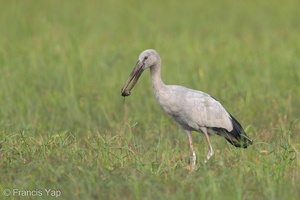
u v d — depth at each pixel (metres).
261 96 27.91
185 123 20.89
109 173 16.91
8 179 17.08
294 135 22.44
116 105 27.67
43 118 26.22
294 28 46.91
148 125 24.16
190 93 20.62
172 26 48.12
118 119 25.61
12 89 29.27
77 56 34.12
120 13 54.72
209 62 34.34
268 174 16.88
